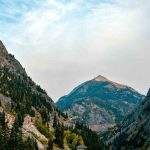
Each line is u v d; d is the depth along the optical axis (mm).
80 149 99812
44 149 188000
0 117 165750
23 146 153250
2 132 151375
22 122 199375
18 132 160875
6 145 144375
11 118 197375
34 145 176750
